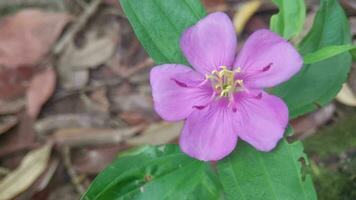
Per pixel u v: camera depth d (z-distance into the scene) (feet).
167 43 1.01
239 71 0.98
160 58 1.01
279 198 0.94
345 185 1.26
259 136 0.94
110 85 1.69
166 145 1.03
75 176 1.55
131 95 1.66
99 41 1.75
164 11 1.02
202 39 0.98
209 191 1.08
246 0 1.73
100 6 1.79
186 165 1.02
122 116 1.63
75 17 1.78
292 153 0.95
